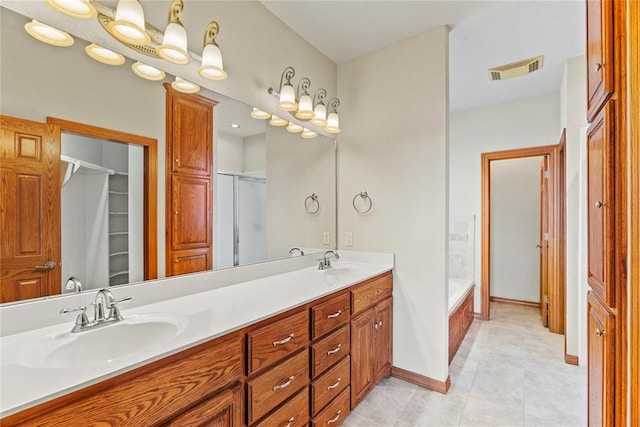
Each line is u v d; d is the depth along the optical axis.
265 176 2.06
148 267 1.43
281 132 2.17
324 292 1.63
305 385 1.49
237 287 1.76
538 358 2.67
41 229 1.11
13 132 1.05
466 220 3.81
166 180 1.51
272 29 2.06
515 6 1.95
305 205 2.39
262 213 2.04
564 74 2.80
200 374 1.04
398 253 2.37
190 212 1.62
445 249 2.17
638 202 0.85
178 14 1.34
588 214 1.32
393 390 2.19
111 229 1.30
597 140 1.16
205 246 1.69
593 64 1.19
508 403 2.03
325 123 2.35
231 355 1.14
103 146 1.29
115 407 0.83
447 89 2.18
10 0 1.05
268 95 2.05
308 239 2.43
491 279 4.51
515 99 3.54
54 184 1.14
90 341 1.06
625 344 0.94
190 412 1.00
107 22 1.25
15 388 0.73
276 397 1.33
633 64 0.87
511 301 4.38
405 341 2.33
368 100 2.52
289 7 1.99
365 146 2.53
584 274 2.50
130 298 1.24
